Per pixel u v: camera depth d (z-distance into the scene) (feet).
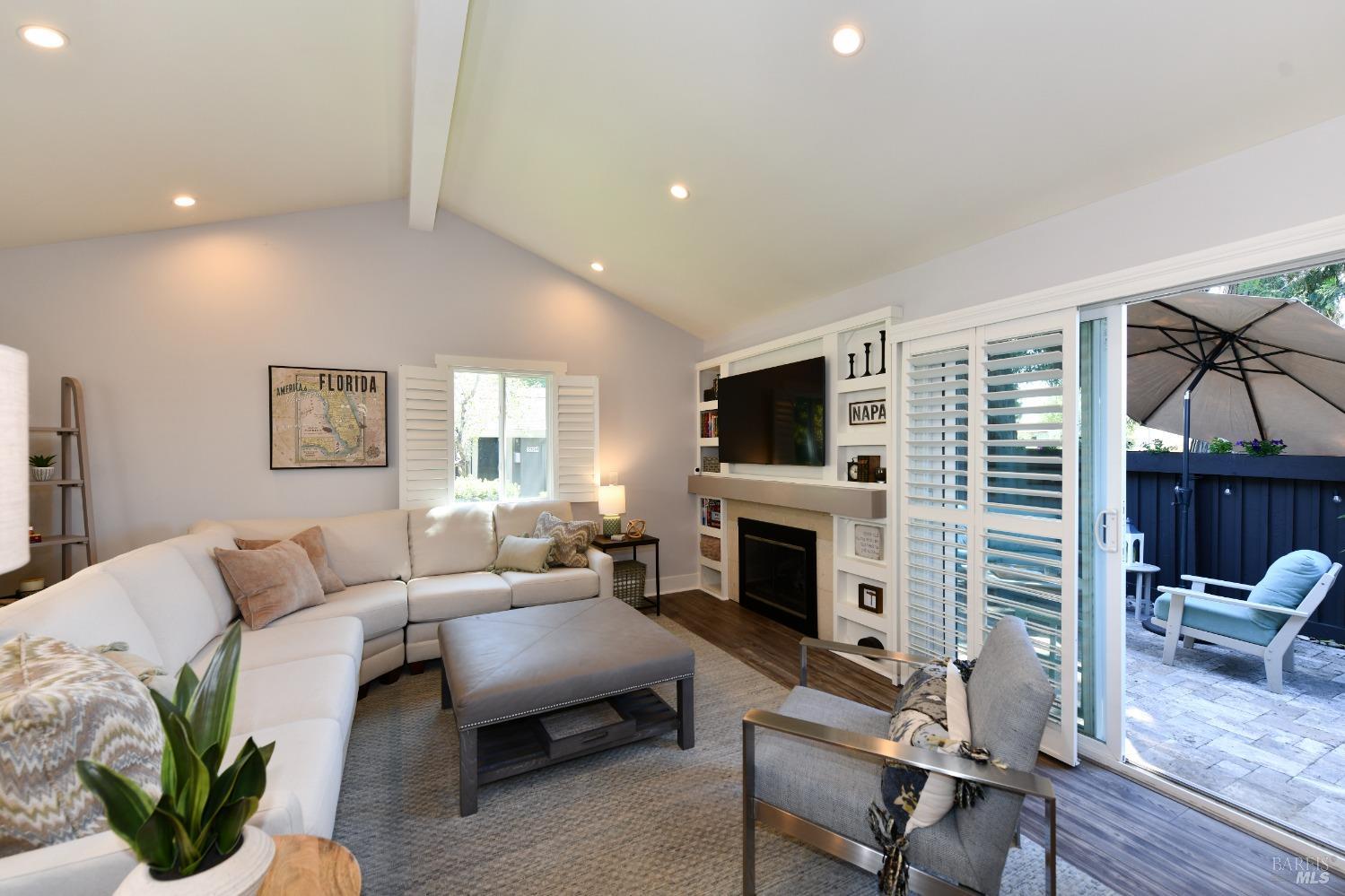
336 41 7.21
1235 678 10.02
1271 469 11.68
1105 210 7.20
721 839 6.13
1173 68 5.50
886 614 10.44
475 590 10.99
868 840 4.71
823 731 4.73
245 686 6.49
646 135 8.95
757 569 14.62
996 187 7.68
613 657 7.55
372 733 8.39
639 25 6.95
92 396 10.65
